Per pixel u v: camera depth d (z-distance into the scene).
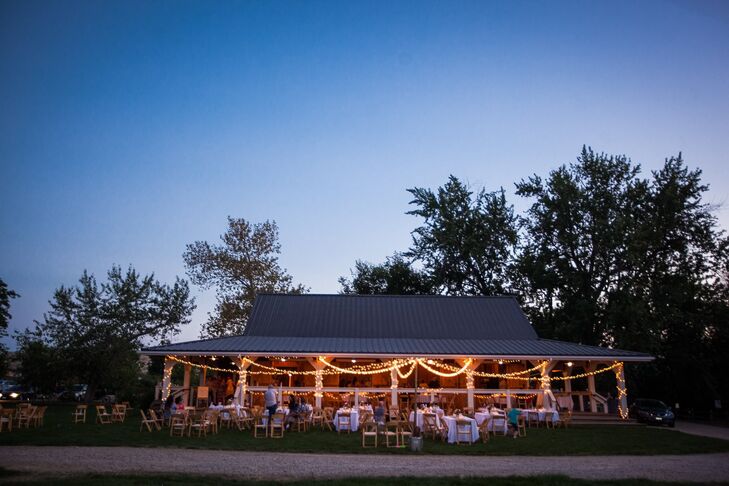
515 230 46.28
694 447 17.72
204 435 18.34
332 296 34.72
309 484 10.64
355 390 25.62
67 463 12.73
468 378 26.33
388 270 55.06
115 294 39.25
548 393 25.61
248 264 47.12
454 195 47.75
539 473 12.59
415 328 31.42
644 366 40.06
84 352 37.12
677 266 41.25
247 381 29.83
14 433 17.81
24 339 39.44
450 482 11.13
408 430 20.84
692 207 41.41
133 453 14.44
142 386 41.22
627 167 42.34
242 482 10.76
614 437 19.84
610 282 40.88
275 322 31.42
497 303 34.69
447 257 47.59
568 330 38.78
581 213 41.91
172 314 40.06
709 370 40.41
